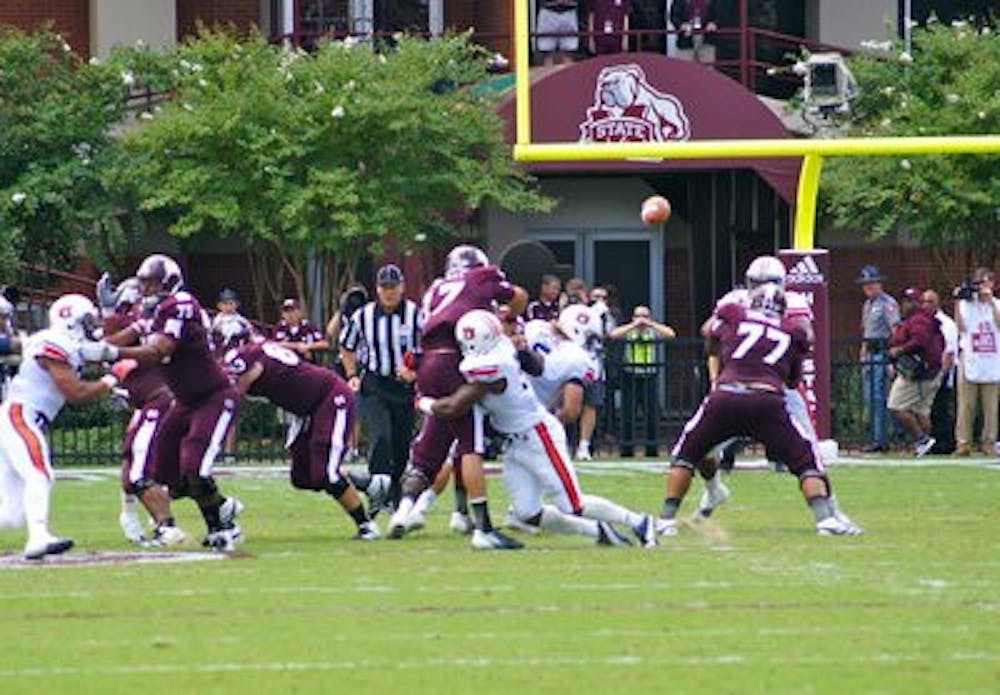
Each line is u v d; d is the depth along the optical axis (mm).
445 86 72812
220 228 71500
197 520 46719
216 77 72125
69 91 73250
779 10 81688
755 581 34562
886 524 44156
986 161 70750
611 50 75312
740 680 26328
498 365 38781
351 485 41875
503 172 71562
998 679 26297
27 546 38312
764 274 41438
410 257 72438
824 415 62781
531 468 39406
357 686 26172
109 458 66000
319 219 69875
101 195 72250
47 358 37938
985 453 65688
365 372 46031
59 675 26969
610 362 66000
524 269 53312
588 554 38594
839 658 27719
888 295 74750
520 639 29250
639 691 25734
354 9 79062
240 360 41188
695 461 41688
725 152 60875
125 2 79375
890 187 71250
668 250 79188
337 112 69000
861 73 73875
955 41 73625
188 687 26172
